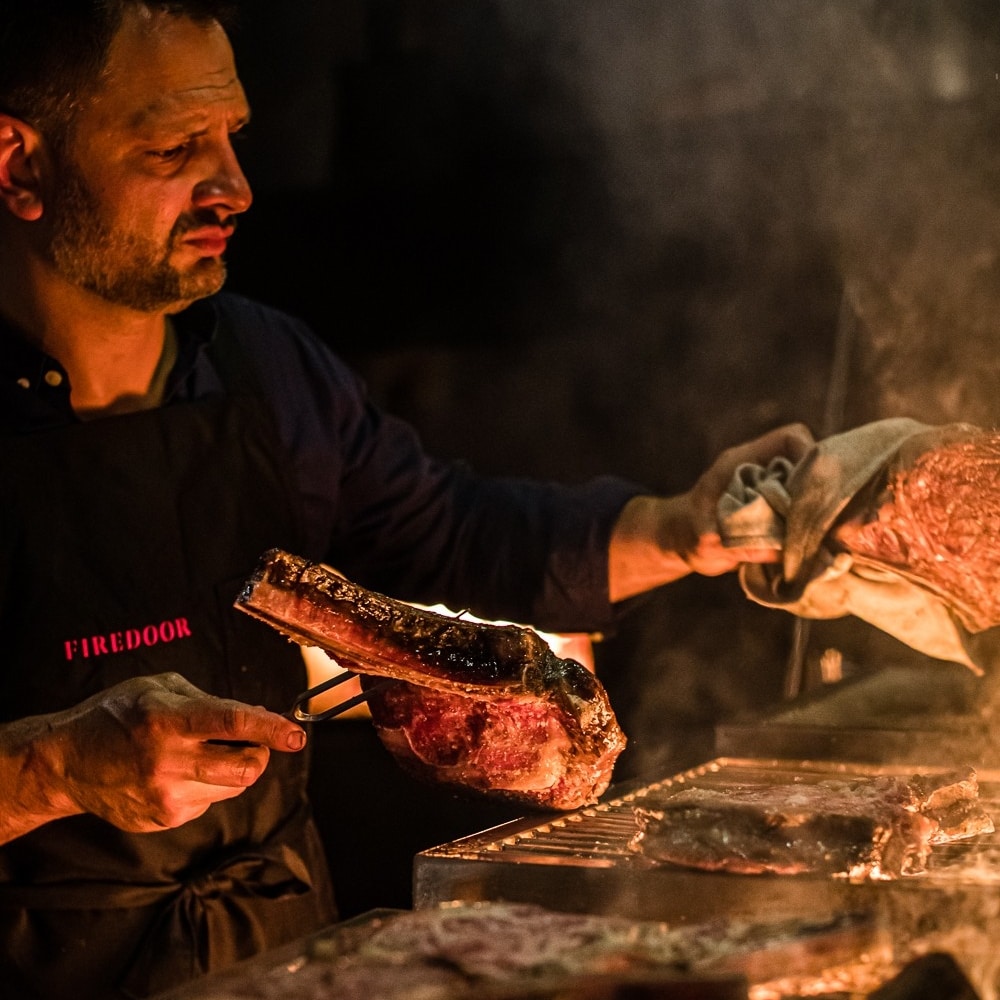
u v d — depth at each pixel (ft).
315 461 6.57
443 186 8.63
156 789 4.49
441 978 3.40
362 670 4.68
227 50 5.61
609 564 6.64
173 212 5.52
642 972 3.37
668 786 5.68
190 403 6.22
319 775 9.11
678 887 4.21
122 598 5.91
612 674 9.55
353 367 9.68
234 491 6.26
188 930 5.79
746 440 8.98
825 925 3.65
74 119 5.37
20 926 5.64
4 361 5.86
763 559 5.77
